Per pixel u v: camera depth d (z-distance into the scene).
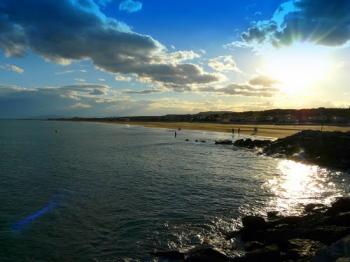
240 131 129.25
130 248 18.28
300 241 16.45
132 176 37.53
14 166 44.03
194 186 32.59
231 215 23.70
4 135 115.88
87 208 24.98
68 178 36.12
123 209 24.78
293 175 40.28
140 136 112.50
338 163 46.53
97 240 19.27
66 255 17.48
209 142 86.94
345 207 20.45
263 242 17.89
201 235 20.03
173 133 129.25
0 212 23.81
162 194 29.23
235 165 47.44
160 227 21.23
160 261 16.81
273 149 62.03
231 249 17.72
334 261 11.64
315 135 61.50
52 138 101.88
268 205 26.52
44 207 25.19
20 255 17.41
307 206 24.97
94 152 62.25
